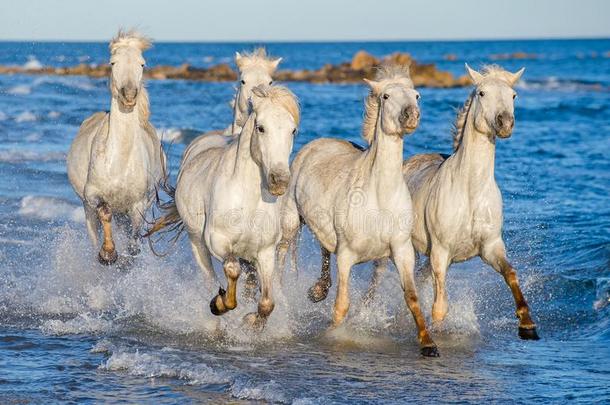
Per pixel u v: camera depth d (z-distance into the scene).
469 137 10.75
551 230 17.52
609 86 74.94
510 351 10.91
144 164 13.39
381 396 8.96
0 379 9.46
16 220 18.27
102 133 13.30
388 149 10.42
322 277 12.09
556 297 13.53
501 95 10.36
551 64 131.75
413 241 11.76
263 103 9.40
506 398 8.95
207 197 10.59
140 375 9.65
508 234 17.20
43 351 10.60
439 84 73.12
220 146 11.72
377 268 12.18
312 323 12.05
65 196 20.88
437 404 8.74
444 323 11.64
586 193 21.64
